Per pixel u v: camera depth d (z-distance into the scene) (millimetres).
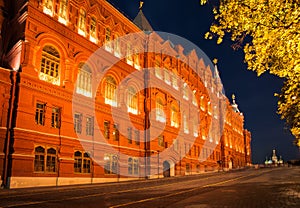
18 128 21297
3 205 12250
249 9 7918
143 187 21500
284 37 7707
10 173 20484
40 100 23422
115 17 34219
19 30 23984
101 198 14562
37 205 12195
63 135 24922
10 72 21953
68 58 26562
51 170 23641
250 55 8422
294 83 9680
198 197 13961
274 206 10453
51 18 25438
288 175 32875
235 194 14859
